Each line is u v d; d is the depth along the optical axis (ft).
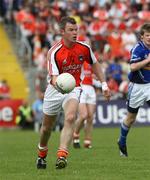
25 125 252.83
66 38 92.32
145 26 110.11
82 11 320.91
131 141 166.09
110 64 263.90
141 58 111.04
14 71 301.43
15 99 264.72
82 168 99.86
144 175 90.79
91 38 302.04
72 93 93.40
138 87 113.91
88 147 146.10
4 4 331.16
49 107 93.76
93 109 147.13
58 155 92.38
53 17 311.47
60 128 238.48
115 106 246.88
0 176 91.50
